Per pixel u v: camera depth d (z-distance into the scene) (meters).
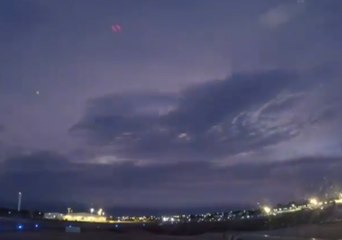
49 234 30.48
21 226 35.28
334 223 28.28
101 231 33.75
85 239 28.66
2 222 36.94
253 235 22.70
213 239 28.66
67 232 32.22
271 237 22.20
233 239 22.89
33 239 27.72
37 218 41.62
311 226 27.69
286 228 28.00
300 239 22.06
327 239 23.28
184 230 34.25
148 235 31.95
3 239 27.27
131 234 32.41
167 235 32.34
